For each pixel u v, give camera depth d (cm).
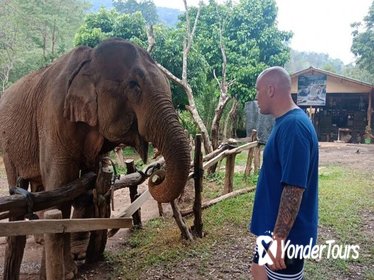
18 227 275
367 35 3030
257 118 1708
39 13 2358
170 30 1616
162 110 333
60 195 353
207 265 454
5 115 458
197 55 1543
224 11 2119
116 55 351
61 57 413
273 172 254
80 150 382
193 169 558
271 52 2161
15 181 463
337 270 439
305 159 236
